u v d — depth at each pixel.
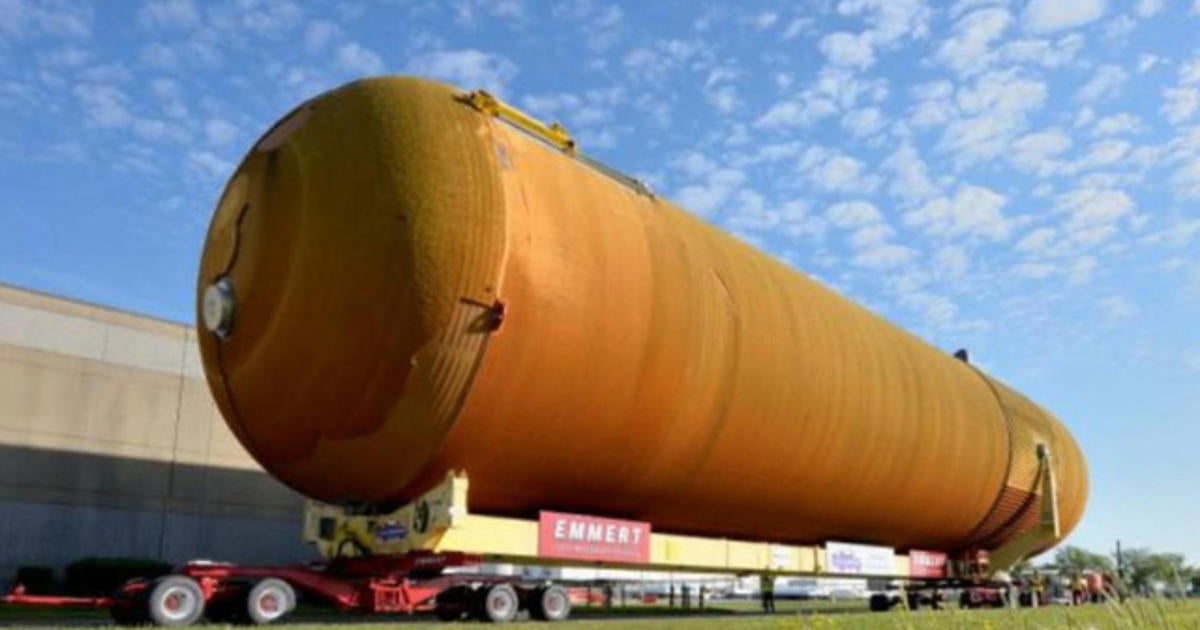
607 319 15.58
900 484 23.95
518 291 14.35
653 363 16.44
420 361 13.74
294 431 14.80
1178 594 5.06
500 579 16.48
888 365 23.56
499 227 14.29
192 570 14.55
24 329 26.58
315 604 16.97
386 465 14.60
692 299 17.48
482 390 14.12
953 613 11.84
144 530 28.31
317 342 13.83
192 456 29.73
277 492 31.73
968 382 28.39
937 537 27.53
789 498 20.89
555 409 15.11
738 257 20.06
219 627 13.65
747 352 18.56
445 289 13.74
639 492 17.58
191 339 30.39
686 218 19.55
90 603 14.69
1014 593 8.80
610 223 16.52
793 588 31.27
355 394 13.96
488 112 15.76
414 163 14.05
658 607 26.72
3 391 25.92
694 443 17.69
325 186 14.09
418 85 15.22
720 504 19.45
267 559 31.06
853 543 24.39
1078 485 33.88
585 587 21.22
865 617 20.19
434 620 16.47
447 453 14.41
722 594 35.09
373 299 13.65
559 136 17.12
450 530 14.42
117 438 28.11
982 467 27.42
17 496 25.78
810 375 20.28
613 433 16.16
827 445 20.94
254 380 14.60
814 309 21.58
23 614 18.31
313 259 13.88
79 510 26.98
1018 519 29.88
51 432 26.72
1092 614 6.94
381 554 15.01
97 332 28.12
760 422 18.94
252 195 14.89
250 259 14.58
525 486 15.84
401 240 13.67
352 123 14.52
